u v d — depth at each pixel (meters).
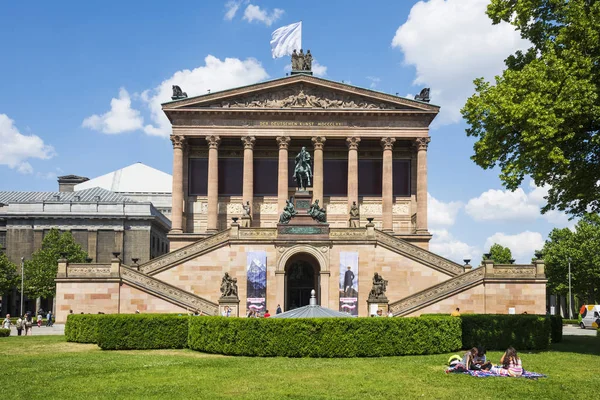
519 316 35.81
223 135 79.62
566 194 37.16
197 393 21.70
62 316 55.81
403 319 31.98
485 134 36.97
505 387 22.81
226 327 32.22
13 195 121.06
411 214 82.44
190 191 82.75
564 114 32.69
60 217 102.44
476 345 34.81
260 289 60.09
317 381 23.88
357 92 80.06
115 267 56.28
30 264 89.31
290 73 82.38
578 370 27.30
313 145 82.06
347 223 82.19
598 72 33.84
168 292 55.81
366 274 60.94
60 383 23.62
